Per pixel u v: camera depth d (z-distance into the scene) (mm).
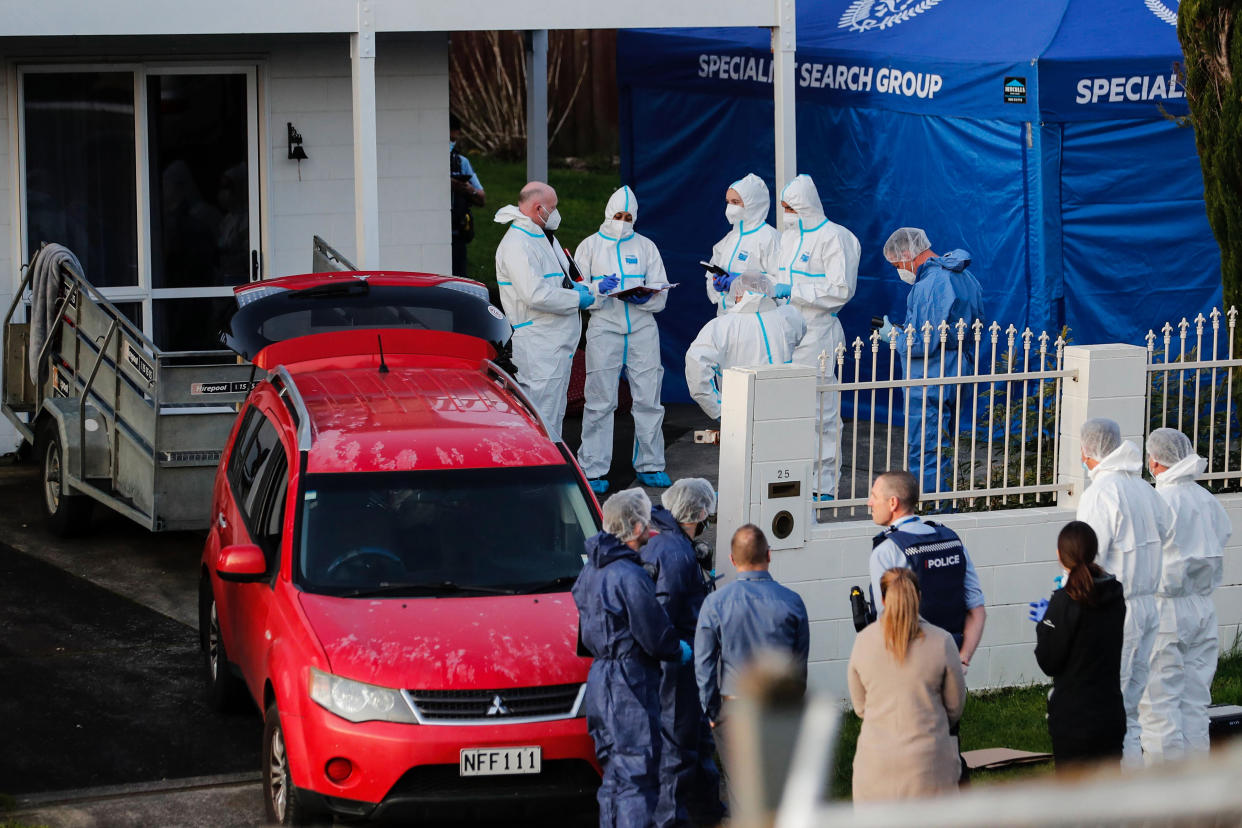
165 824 25766
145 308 51000
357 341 34031
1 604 36531
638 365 44281
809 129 53094
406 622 24969
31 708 30688
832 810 6703
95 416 40000
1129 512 27078
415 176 52156
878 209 50875
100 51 48844
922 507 33344
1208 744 28703
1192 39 35562
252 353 34531
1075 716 24094
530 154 63312
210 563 31281
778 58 46406
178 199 50938
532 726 23766
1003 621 32906
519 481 28328
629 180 57594
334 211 51906
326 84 51062
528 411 31031
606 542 23625
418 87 51625
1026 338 32719
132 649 34156
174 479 37438
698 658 23594
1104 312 46438
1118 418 33062
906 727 21234
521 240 42156
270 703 25781
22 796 26625
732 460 30562
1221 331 45156
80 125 49625
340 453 28234
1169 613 28016
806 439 30500
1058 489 33469
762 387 30062
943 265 38594
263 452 30516
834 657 31500
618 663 23203
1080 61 44562
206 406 37375
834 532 31125
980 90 45875
